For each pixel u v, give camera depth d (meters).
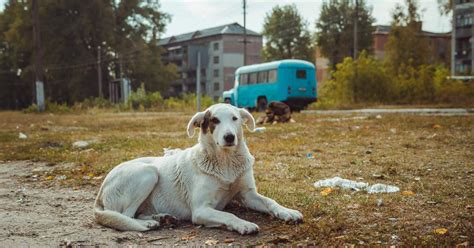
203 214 4.57
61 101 60.66
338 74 36.53
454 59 44.00
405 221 4.51
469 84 32.91
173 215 4.97
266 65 31.41
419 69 36.25
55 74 55.19
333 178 6.65
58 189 6.93
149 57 58.16
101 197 5.02
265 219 4.82
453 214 4.70
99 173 8.02
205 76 79.44
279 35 68.12
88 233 4.55
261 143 11.70
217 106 4.88
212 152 4.76
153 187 5.00
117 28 55.41
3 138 15.21
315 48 69.56
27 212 5.55
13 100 71.12
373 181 6.66
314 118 21.02
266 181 6.88
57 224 4.95
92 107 43.94
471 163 7.75
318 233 4.19
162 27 59.88
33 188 7.10
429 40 45.91
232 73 77.19
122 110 40.94
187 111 36.53
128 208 4.82
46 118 29.28
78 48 53.50
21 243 4.30
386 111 24.17
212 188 4.72
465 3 42.25
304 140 12.02
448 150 9.38
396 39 40.00
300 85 29.94
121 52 54.94
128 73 57.62
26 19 51.97
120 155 10.15
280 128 15.79
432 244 3.75
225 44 76.38
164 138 13.87
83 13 51.03
